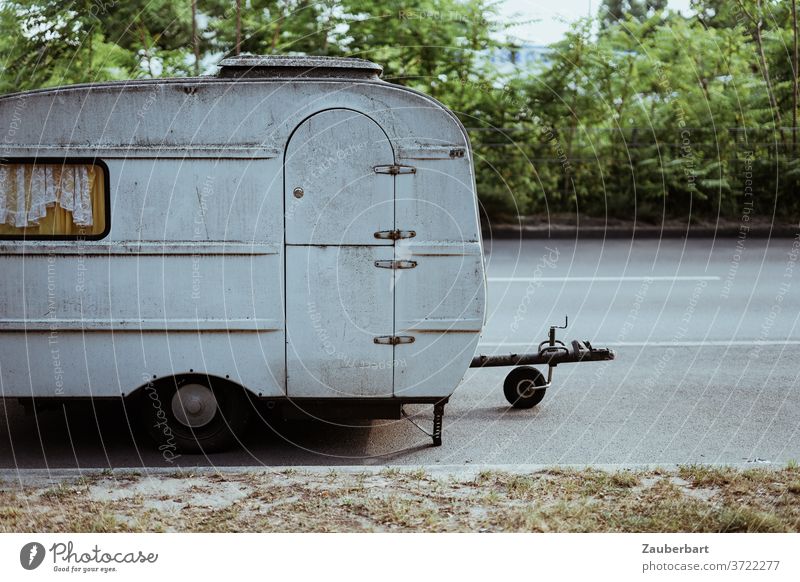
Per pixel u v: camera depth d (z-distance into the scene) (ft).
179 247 18.49
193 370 18.80
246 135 18.34
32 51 40.98
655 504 15.85
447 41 51.65
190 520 15.30
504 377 26.07
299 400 19.01
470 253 18.69
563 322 32.96
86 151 18.38
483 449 19.79
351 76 18.85
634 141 60.29
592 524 15.05
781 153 59.31
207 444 19.34
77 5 40.93
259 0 44.39
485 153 59.36
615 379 25.62
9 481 17.22
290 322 18.72
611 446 19.92
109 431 21.04
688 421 21.77
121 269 18.56
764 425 21.42
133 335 18.71
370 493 16.49
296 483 17.03
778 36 58.44
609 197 60.39
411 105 18.39
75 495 16.47
